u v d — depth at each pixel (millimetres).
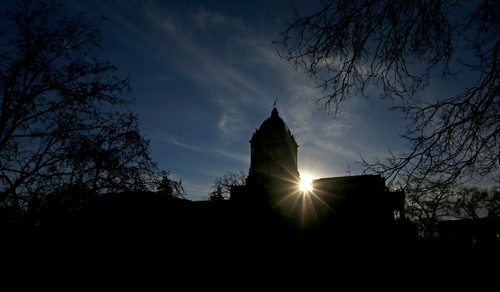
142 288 13430
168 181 12656
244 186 31422
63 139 10352
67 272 10297
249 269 20141
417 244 12109
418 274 13125
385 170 4738
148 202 13742
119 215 12375
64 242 10305
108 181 10938
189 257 19062
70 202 10109
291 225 25969
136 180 11641
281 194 30062
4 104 9758
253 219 26703
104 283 11297
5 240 9430
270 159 34406
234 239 24219
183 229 19031
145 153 11828
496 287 11930
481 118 4230
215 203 27422
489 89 4168
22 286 9367
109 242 11859
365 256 18047
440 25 4129
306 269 20000
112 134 11359
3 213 9508
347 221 22109
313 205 26844
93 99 10883
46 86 10281
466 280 12086
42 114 10258
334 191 26656
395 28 4285
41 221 10047
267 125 36844
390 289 14484
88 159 10594
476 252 11641
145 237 14055
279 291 17297
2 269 9203
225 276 19172
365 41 4324
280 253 22500
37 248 9852
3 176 9508
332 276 18594
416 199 4590
